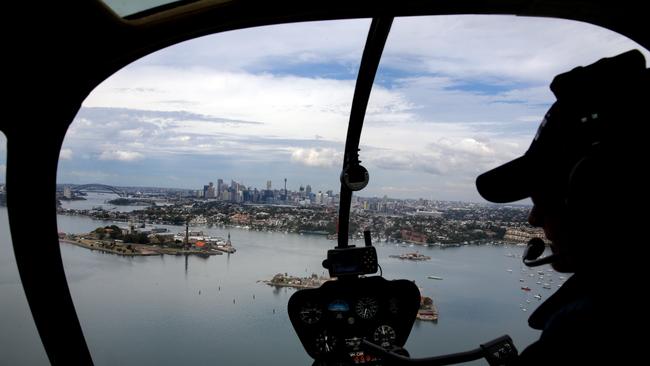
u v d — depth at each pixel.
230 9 2.19
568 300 1.02
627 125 0.88
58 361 2.54
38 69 2.18
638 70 0.93
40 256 2.46
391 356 1.97
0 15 1.89
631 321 0.85
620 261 0.86
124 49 2.22
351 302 3.66
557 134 0.98
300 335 3.59
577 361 0.88
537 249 1.32
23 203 2.40
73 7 1.91
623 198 0.85
